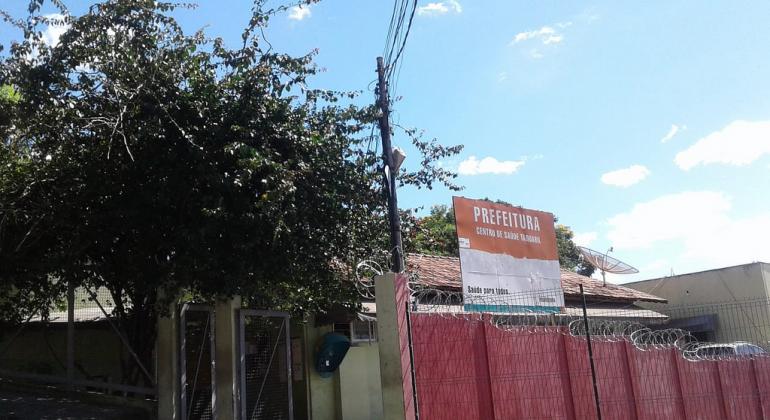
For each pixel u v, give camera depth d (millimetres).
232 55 9234
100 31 8547
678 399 10219
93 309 11039
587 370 9766
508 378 9086
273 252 8781
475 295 11273
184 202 8555
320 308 11141
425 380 8383
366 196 10125
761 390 10875
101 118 8258
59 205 8914
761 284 22250
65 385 9844
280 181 8242
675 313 17969
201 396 9047
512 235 12523
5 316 10273
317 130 9680
